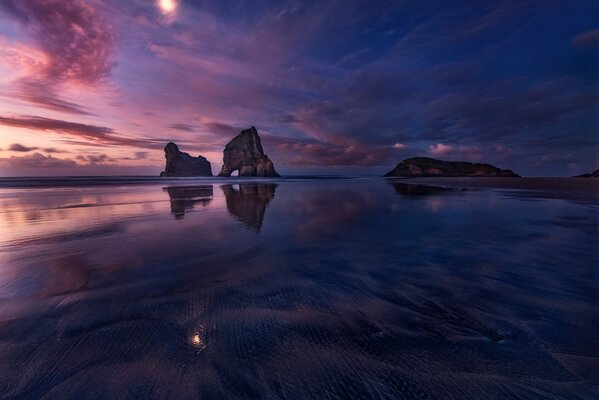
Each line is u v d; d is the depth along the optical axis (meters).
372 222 10.55
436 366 2.71
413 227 9.55
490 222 10.32
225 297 4.28
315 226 9.84
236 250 6.89
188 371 2.64
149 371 2.64
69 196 21.67
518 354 2.87
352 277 5.09
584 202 16.36
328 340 3.14
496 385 2.46
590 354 2.85
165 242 7.65
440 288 4.57
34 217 11.72
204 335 3.24
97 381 2.52
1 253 6.60
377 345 3.04
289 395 2.38
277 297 4.27
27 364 2.73
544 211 12.88
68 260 6.11
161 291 4.50
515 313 3.72
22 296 4.31
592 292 4.34
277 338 3.18
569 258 6.05
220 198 20.36
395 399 2.34
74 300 4.18
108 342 3.10
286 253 6.62
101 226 9.87
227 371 2.64
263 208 14.73
